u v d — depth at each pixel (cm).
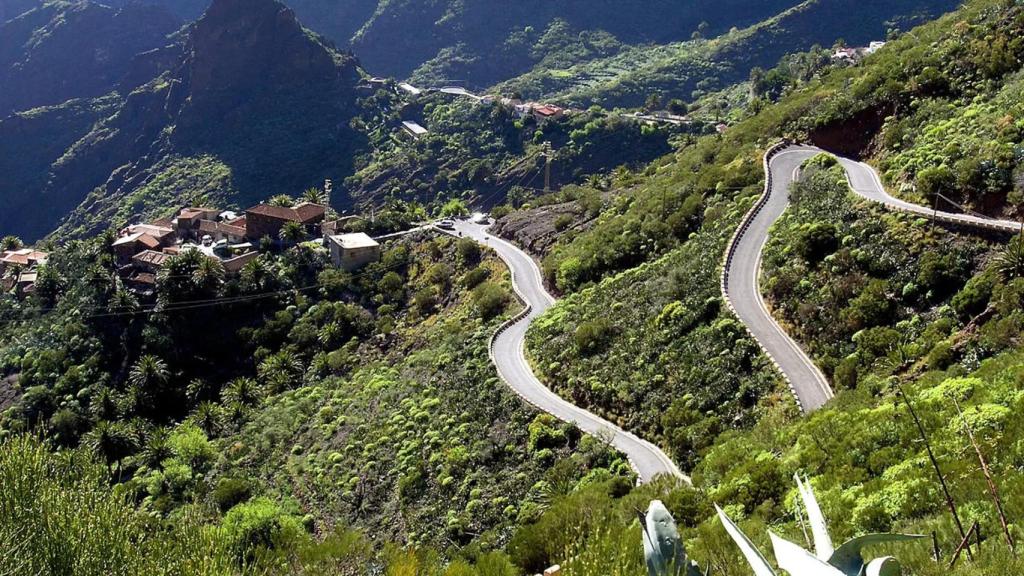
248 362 7944
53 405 7444
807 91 7919
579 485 3669
